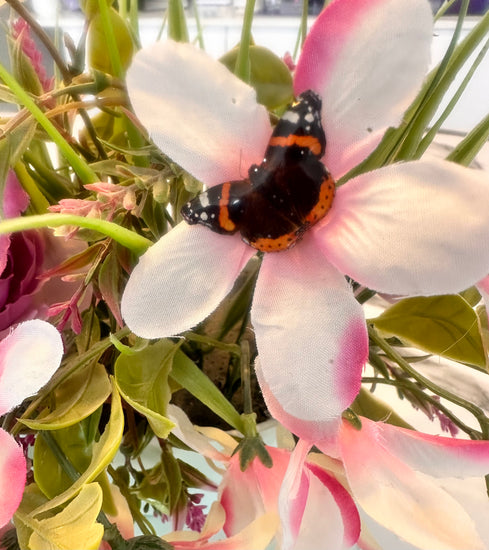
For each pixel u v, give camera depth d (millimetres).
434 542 169
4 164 170
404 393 286
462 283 134
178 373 198
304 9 222
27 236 191
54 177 223
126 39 197
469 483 211
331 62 142
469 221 131
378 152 197
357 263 146
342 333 150
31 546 157
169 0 195
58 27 281
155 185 169
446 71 192
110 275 182
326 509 178
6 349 151
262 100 176
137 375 191
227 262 160
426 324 223
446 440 177
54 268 185
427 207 135
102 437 174
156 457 260
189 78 138
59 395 189
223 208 152
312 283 155
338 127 149
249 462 185
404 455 176
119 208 178
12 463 149
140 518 230
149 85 138
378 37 136
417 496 174
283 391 151
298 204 152
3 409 148
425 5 132
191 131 145
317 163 149
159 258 156
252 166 151
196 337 230
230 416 194
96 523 152
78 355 200
